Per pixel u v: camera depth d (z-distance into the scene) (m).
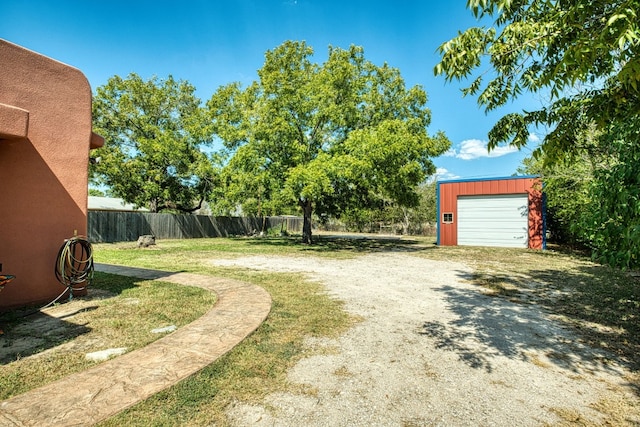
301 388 2.43
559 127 3.13
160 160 20.75
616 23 1.78
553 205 12.38
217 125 19.25
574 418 2.10
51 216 4.89
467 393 2.39
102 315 4.16
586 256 11.10
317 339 3.40
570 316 4.28
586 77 2.84
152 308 4.47
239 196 16.19
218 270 7.86
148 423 1.98
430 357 3.00
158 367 2.68
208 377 2.55
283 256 11.08
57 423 1.93
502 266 8.78
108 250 12.87
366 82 16.78
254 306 4.54
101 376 2.52
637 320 4.13
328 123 15.84
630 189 2.69
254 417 2.06
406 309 4.56
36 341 3.30
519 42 2.40
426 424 2.02
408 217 28.20
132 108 22.11
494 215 14.95
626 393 2.41
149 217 18.92
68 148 5.11
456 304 4.84
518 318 4.19
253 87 16.34
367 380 2.56
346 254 11.74
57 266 4.84
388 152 12.28
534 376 2.66
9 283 4.42
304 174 12.53
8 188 4.46
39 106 4.77
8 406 2.11
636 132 2.96
